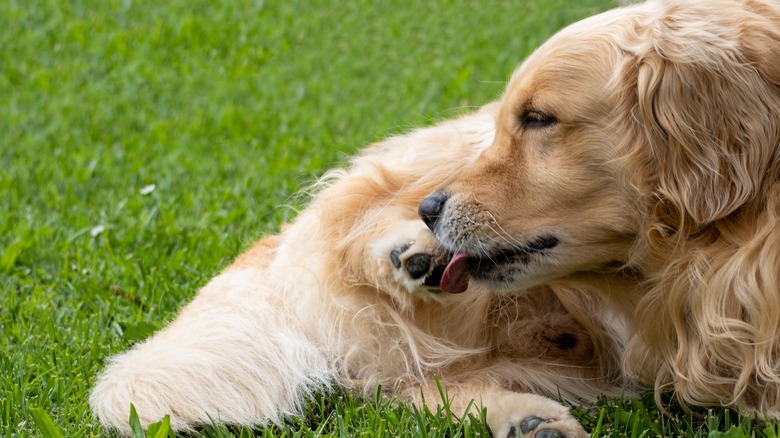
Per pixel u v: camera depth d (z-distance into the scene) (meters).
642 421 3.96
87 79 11.17
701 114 3.66
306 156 8.66
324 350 4.66
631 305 4.23
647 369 4.30
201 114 9.89
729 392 3.95
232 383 4.26
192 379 4.22
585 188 3.90
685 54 3.66
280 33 12.62
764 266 3.69
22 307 5.63
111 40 12.16
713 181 3.68
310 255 4.83
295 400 4.37
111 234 6.76
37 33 12.48
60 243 6.55
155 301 5.73
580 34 3.99
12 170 8.28
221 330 4.49
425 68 11.23
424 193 4.76
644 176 3.79
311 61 11.80
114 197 7.68
